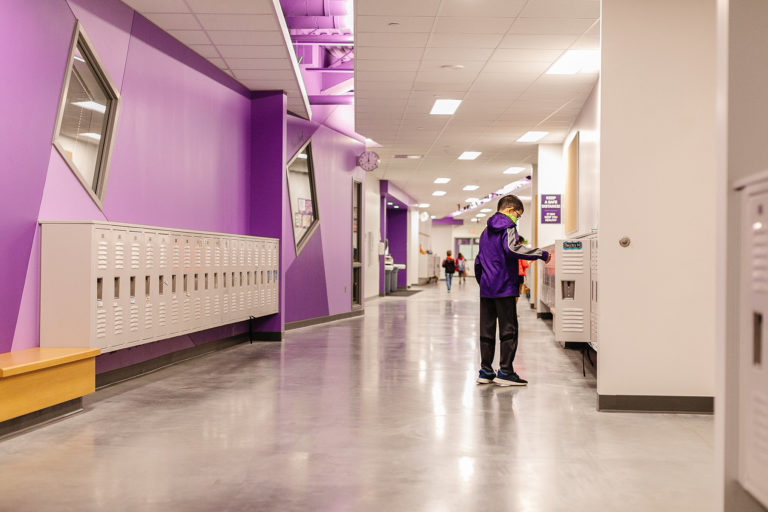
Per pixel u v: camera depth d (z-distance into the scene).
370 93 9.30
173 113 7.36
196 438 4.21
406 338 9.90
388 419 4.75
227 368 7.07
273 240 9.50
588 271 6.46
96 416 4.82
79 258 4.99
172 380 6.33
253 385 6.07
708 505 3.05
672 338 4.99
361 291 14.65
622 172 4.99
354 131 13.40
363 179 14.66
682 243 4.98
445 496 3.15
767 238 1.93
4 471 3.53
